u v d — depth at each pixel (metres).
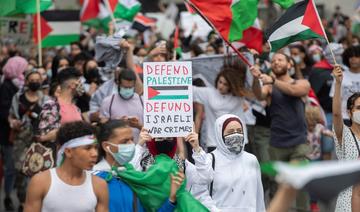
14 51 21.83
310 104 15.20
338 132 10.09
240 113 13.09
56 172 7.14
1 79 17.14
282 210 4.20
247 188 8.77
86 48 23.97
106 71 15.30
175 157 8.66
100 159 7.77
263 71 16.58
